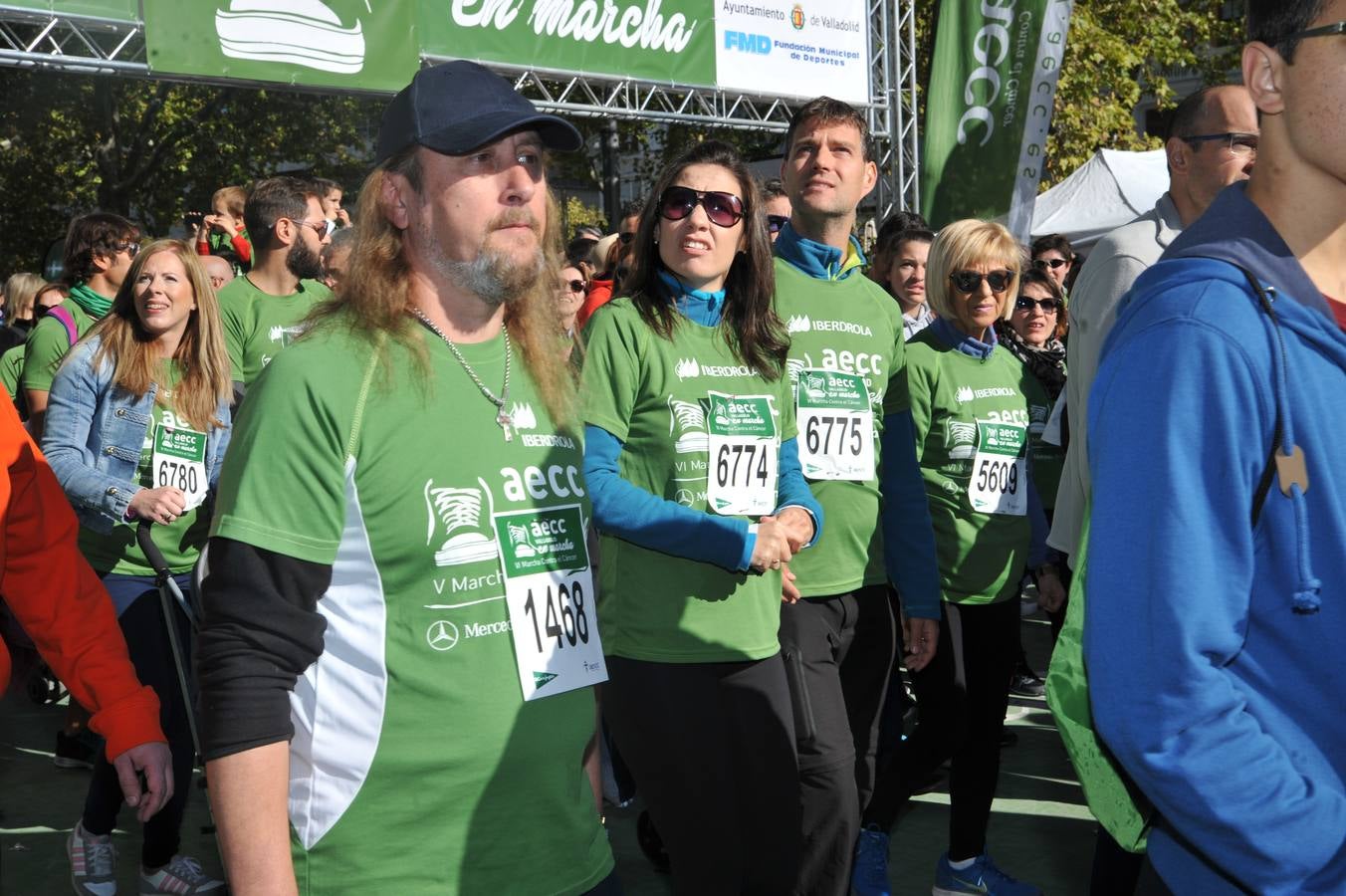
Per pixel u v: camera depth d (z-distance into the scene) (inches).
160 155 757.3
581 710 71.7
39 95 773.9
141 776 83.1
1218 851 48.4
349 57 292.4
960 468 147.4
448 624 65.6
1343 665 49.8
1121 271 120.3
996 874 143.9
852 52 392.8
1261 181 53.7
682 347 112.3
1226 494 48.2
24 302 341.7
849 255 144.1
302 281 199.8
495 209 66.9
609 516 103.3
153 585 143.9
